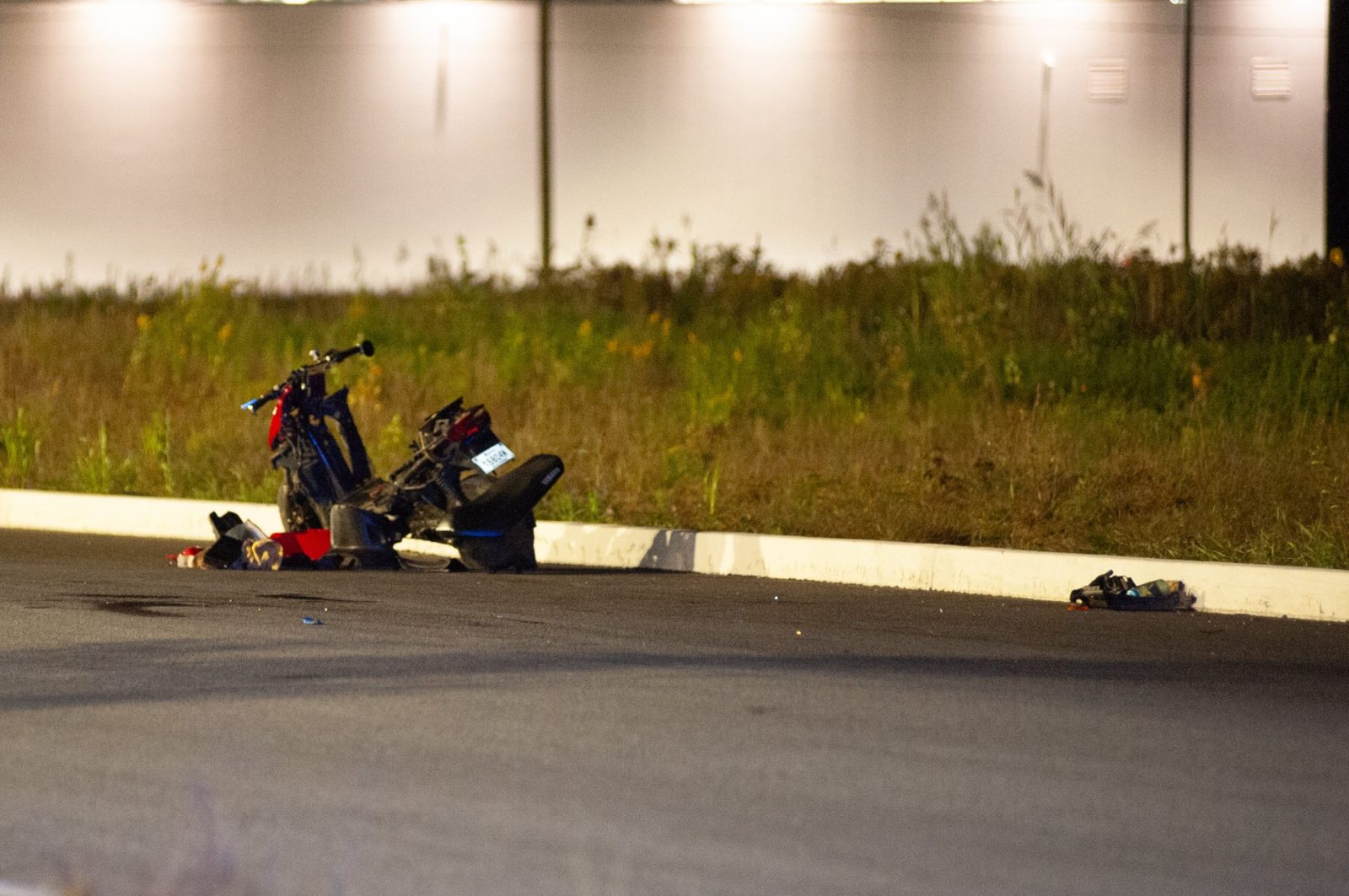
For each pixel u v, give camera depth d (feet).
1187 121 393.91
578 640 110.11
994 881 61.46
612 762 77.15
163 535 177.47
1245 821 69.31
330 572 144.05
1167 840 66.49
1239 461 161.79
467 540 145.79
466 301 286.46
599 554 156.87
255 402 149.59
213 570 145.59
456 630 113.50
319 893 59.36
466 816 68.59
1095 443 177.06
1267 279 243.60
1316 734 84.79
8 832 66.39
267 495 181.88
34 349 261.65
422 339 272.10
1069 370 215.51
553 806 70.13
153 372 243.19
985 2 418.92
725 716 86.79
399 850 64.18
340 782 73.36
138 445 210.38
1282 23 406.41
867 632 115.75
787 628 116.98
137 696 90.27
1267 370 204.03
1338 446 164.76
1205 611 129.08
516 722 84.69
